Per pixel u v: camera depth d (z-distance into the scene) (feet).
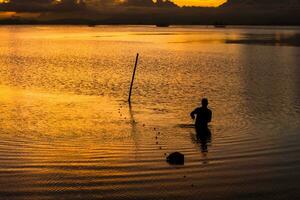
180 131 64.95
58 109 83.10
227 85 115.96
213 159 50.62
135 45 324.19
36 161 49.24
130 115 77.71
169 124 69.97
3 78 133.69
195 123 67.62
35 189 40.98
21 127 67.31
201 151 53.98
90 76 138.72
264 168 47.39
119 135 62.54
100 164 48.44
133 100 94.12
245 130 65.10
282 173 45.85
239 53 232.32
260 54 222.48
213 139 59.98
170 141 59.16
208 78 131.23
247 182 43.39
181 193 40.65
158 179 44.06
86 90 109.09
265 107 84.17
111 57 217.56
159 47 296.30
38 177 44.01
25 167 46.93
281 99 93.15
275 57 203.92
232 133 63.31
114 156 51.57
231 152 53.52
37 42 379.14
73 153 52.65
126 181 43.32
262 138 60.13
